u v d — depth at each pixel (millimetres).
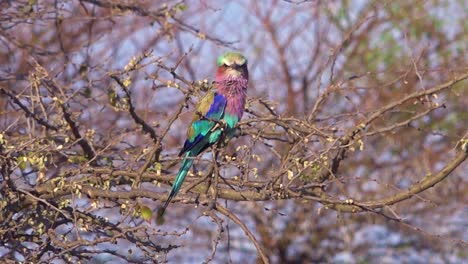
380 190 17219
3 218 10664
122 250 14836
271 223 18062
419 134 17422
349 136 11492
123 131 13023
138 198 10883
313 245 18203
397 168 17609
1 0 15062
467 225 17859
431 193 17875
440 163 17828
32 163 10164
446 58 17500
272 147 11391
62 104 10844
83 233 13203
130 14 15281
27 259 10273
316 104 12602
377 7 17500
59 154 11750
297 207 18016
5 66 16812
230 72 11086
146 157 11578
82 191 10703
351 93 16828
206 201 10445
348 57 17594
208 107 10883
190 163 10367
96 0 15289
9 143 11492
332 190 16719
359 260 18125
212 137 10945
